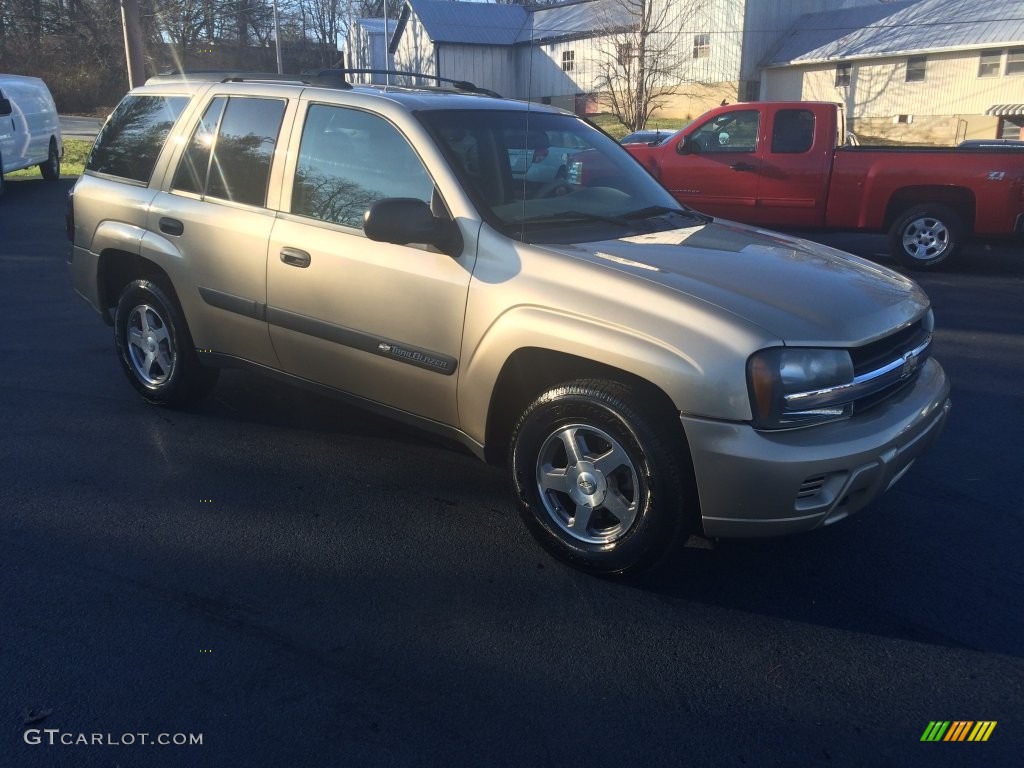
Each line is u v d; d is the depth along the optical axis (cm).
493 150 409
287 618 326
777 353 307
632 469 331
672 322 317
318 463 465
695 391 308
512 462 369
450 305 370
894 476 342
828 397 316
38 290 866
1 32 4703
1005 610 343
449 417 388
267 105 454
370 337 402
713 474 311
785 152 1066
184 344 503
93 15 4706
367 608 334
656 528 329
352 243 404
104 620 322
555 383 367
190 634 315
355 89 434
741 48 3600
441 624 326
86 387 578
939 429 371
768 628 328
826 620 334
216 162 472
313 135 431
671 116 3788
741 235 423
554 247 363
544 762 259
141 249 499
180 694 284
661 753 263
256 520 401
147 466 456
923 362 381
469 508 419
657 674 300
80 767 252
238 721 272
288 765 255
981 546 392
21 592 338
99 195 530
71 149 2517
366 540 386
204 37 4875
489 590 349
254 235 442
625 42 3123
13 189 1723
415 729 271
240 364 479
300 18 5603
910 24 3381
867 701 288
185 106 498
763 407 306
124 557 366
